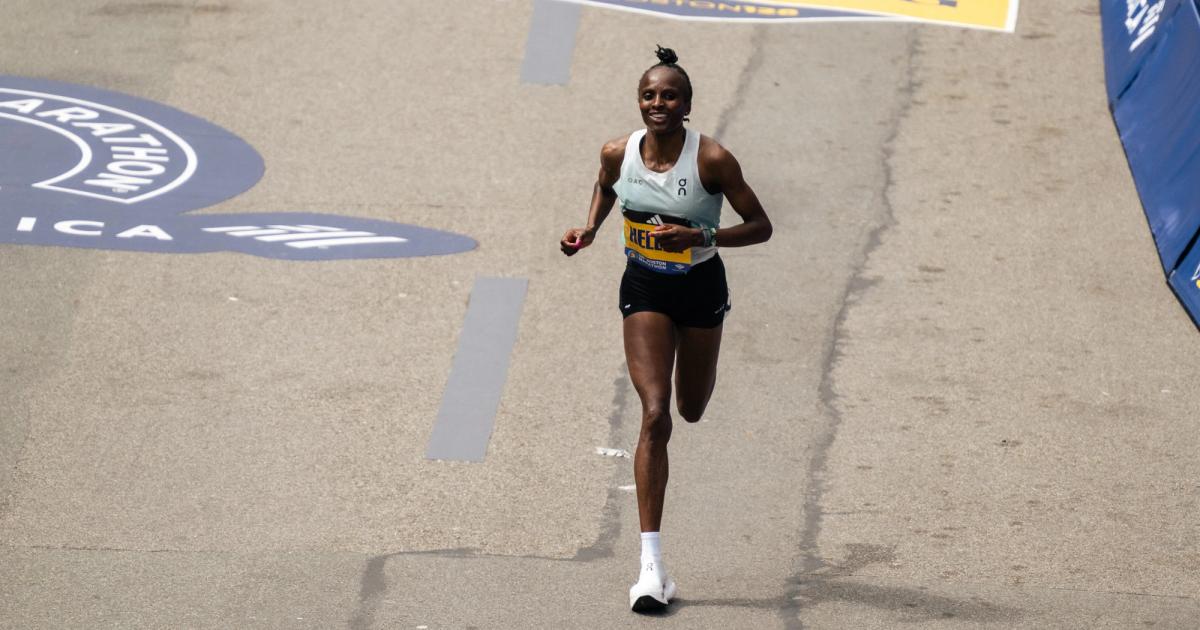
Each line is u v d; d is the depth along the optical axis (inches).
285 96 1833.2
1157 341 1396.4
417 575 1043.3
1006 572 1056.8
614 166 955.3
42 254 1504.7
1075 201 1637.6
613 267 1525.6
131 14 2018.9
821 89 1861.5
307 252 1523.1
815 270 1514.5
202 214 1590.8
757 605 995.3
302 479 1181.1
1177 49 1705.2
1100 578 1049.5
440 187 1653.5
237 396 1298.0
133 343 1373.0
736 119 1791.3
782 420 1274.6
